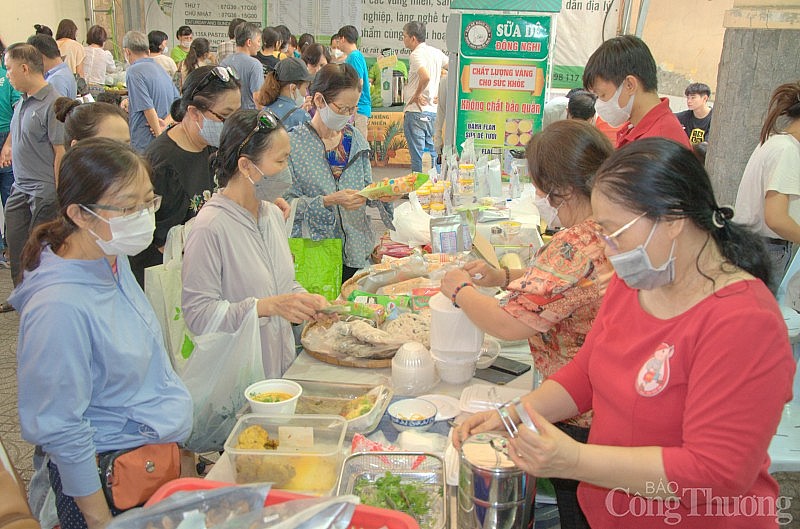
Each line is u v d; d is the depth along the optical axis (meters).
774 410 1.00
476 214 3.33
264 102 3.68
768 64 3.49
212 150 2.65
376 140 8.68
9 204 4.25
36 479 1.74
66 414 1.37
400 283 2.53
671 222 1.04
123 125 2.52
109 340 1.44
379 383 1.88
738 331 1.01
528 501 1.22
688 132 5.58
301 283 2.71
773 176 2.78
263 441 1.43
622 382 1.17
